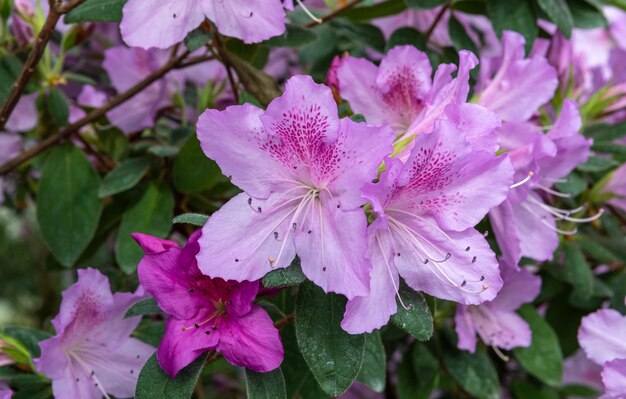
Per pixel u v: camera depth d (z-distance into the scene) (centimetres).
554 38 49
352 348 32
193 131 46
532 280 46
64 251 49
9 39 50
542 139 38
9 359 41
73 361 40
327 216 31
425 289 32
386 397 58
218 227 31
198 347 32
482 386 48
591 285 50
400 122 39
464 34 48
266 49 50
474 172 31
